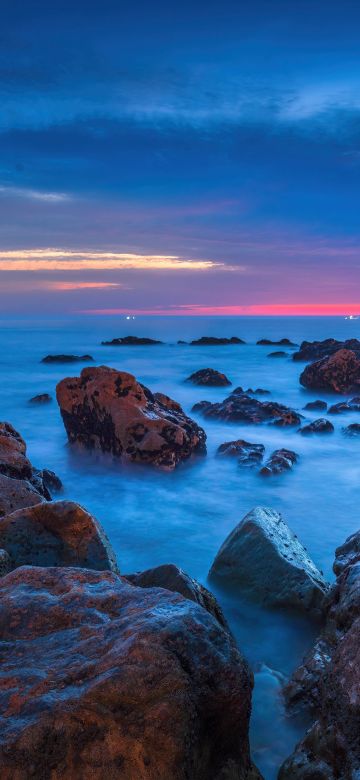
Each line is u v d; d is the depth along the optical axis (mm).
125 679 2955
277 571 6594
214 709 3156
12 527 5695
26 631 3498
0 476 7664
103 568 5605
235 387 25828
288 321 116750
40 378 28984
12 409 20594
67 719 2844
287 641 5992
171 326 93625
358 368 23906
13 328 88500
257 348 45844
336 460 14273
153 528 10016
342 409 20125
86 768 2783
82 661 3152
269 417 18500
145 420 13547
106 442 14133
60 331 79125
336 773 3592
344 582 5590
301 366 33219
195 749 3018
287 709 4758
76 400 14742
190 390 24875
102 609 3623
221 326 91500
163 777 2840
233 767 3268
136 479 12852
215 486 12367
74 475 13148
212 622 3367
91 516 5855
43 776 2729
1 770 2686
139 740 2865
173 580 5152
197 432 14391
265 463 13656
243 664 3301
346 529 10031
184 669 3094
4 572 5180
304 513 10797
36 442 15984
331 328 82938
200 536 9664
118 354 41562
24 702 2920
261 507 7797
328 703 3803
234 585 6910
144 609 3521
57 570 4086
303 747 3877
